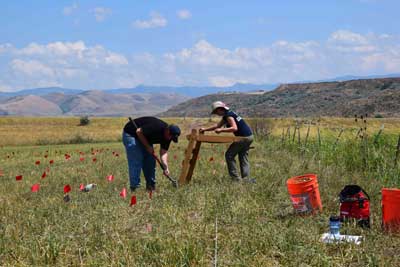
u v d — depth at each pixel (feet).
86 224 23.43
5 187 39.91
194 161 37.60
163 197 29.78
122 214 25.38
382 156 43.27
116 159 65.57
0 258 19.20
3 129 234.79
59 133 196.95
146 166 35.45
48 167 57.67
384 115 444.96
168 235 20.66
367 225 22.76
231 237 20.68
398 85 565.94
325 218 24.12
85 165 57.00
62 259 18.79
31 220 24.93
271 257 18.74
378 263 17.44
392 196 21.57
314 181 25.32
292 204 25.99
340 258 18.03
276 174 38.93
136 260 18.28
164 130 34.42
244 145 36.73
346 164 47.50
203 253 18.63
